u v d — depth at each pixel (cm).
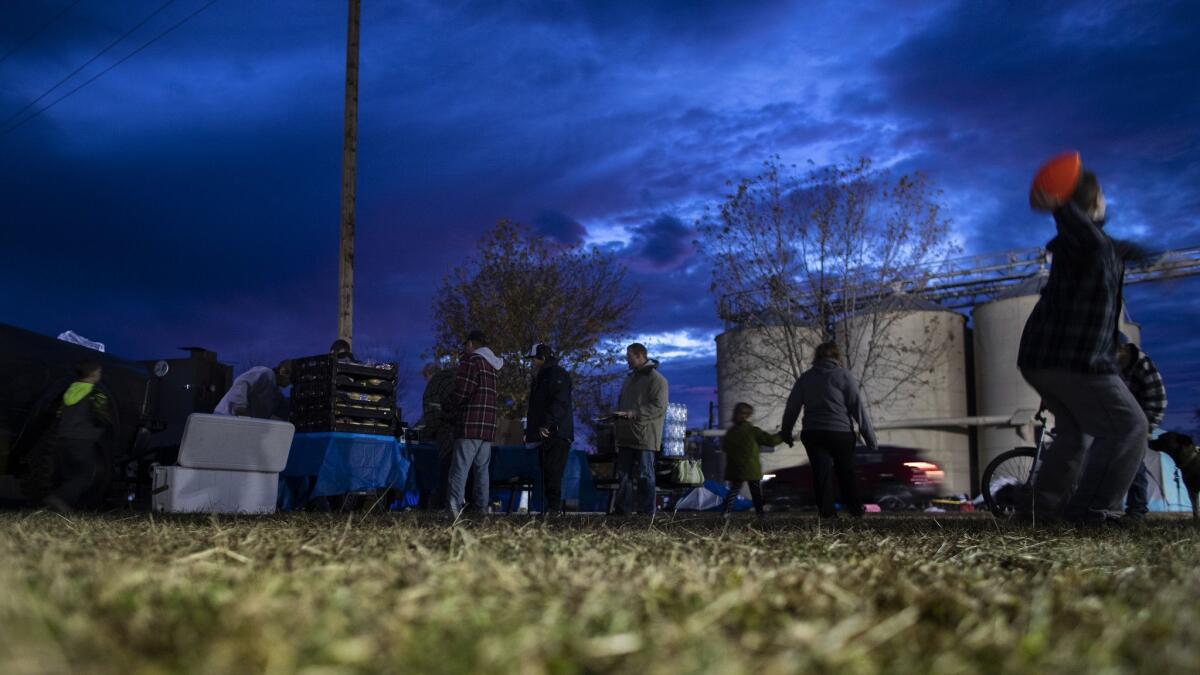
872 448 855
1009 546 319
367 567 176
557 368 980
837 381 850
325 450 1002
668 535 349
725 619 121
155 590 135
